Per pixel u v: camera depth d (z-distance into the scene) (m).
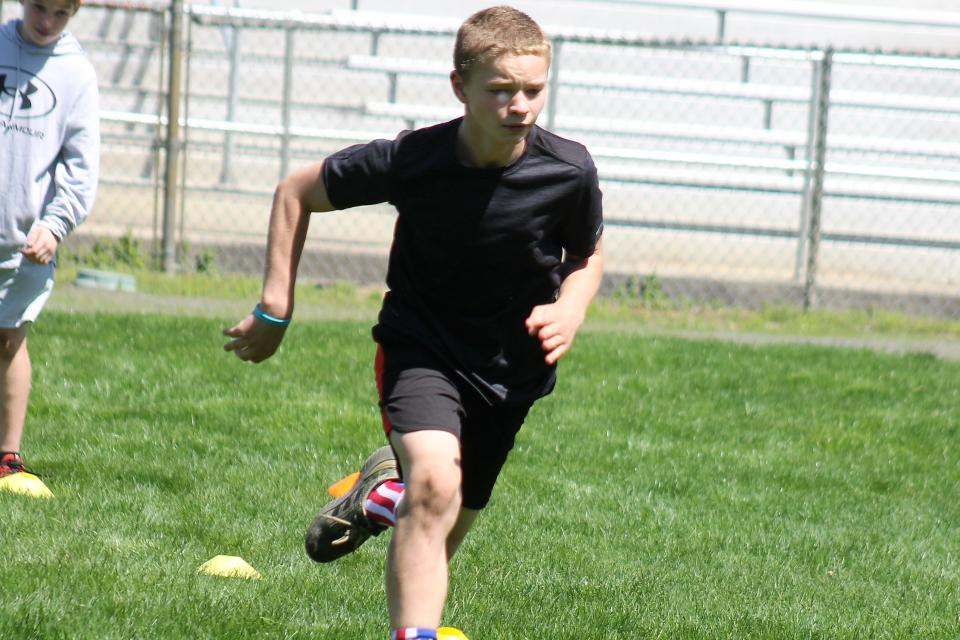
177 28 40.91
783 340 37.69
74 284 39.16
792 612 15.03
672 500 20.27
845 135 61.31
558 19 62.00
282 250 12.00
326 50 60.38
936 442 25.27
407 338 12.00
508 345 12.20
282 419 23.33
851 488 21.72
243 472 19.75
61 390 24.41
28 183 17.47
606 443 23.42
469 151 11.46
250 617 13.18
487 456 12.64
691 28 62.28
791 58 44.09
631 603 14.90
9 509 16.55
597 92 60.47
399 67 58.56
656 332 37.81
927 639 14.29
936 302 45.38
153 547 15.51
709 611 14.86
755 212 55.84
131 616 12.88
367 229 48.97
